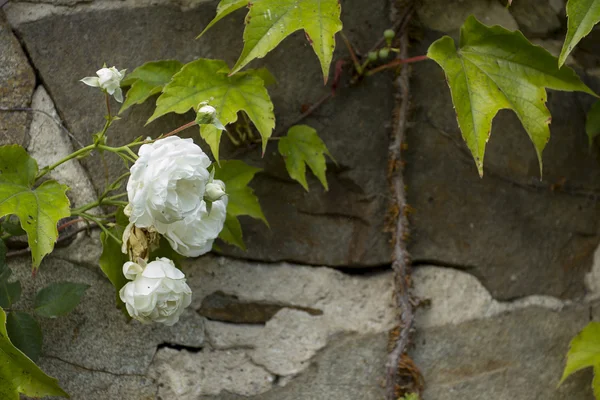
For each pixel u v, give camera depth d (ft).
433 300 5.25
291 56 5.20
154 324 5.14
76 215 5.03
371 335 5.21
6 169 4.84
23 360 4.75
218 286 5.17
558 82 5.08
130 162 5.12
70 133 5.10
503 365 5.30
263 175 5.18
